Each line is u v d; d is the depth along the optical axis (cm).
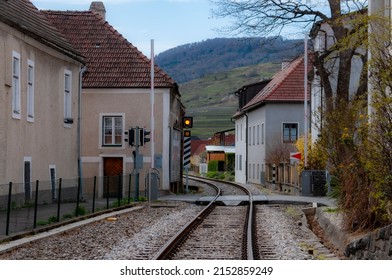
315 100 4747
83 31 4472
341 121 2094
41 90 2930
